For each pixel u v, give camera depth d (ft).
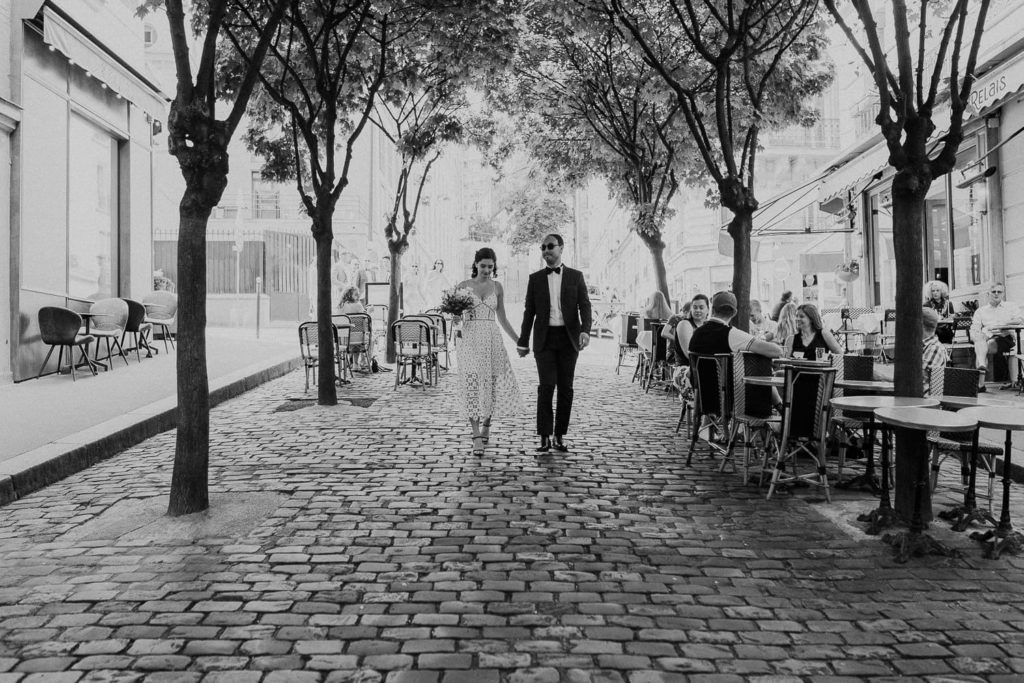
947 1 26.00
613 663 10.06
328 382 33.94
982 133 42.32
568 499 18.51
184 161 16.60
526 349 24.40
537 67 47.96
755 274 108.06
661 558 14.32
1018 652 10.53
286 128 41.86
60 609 11.73
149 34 102.89
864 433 22.61
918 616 11.75
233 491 18.92
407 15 37.65
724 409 21.43
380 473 21.02
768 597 12.47
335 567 13.66
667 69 39.96
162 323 47.96
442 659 10.11
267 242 91.71
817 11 38.17
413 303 63.98
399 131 53.16
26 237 35.70
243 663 9.96
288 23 36.17
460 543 15.05
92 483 20.40
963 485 19.38
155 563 13.87
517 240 102.01
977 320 36.76
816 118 45.14
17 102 34.91
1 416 26.27
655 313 44.52
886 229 58.95
